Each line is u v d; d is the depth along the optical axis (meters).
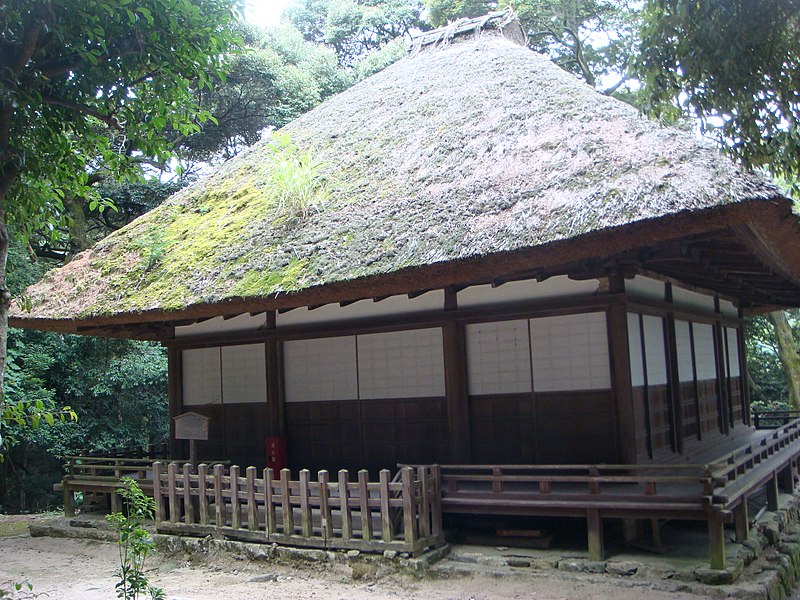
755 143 4.02
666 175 4.77
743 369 9.73
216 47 4.67
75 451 12.34
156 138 5.02
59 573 6.16
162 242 8.20
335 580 5.42
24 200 4.87
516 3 13.91
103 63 4.40
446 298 6.58
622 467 5.03
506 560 5.23
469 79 8.89
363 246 5.95
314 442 7.43
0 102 3.75
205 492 6.43
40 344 12.01
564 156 5.81
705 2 3.76
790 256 5.96
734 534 5.51
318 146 9.19
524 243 4.90
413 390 6.83
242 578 5.65
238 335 7.98
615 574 4.86
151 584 5.61
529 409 6.19
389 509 5.43
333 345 7.38
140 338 8.73
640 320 6.19
